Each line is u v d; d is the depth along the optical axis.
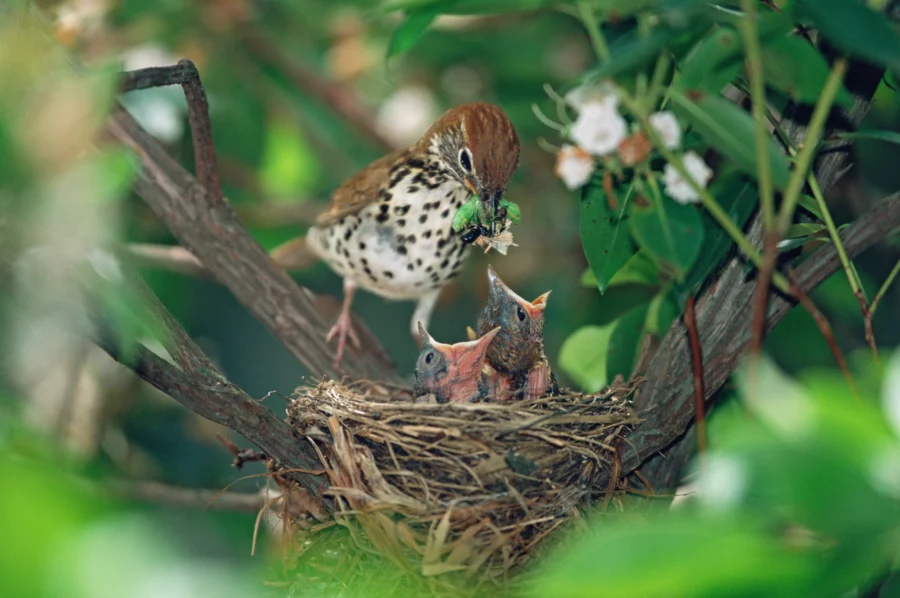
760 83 6.09
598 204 7.59
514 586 7.46
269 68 15.77
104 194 3.93
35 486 3.07
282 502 8.50
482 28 15.41
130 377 13.12
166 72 7.45
